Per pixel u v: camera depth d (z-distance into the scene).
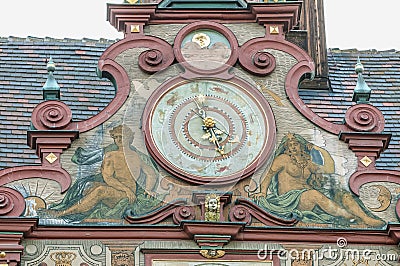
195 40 31.88
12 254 29.77
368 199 30.92
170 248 30.14
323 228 30.42
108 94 34.34
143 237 30.17
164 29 32.09
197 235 30.11
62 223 30.23
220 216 30.38
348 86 35.00
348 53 36.38
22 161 32.56
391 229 30.41
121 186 30.67
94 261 30.02
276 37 32.06
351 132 31.30
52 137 30.88
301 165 31.12
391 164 33.12
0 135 33.09
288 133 31.41
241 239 30.25
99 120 31.14
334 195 30.92
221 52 31.83
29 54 35.66
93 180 30.69
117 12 31.98
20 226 29.89
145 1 33.12
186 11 32.12
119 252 30.09
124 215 30.41
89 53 35.78
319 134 31.41
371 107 31.50
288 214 30.69
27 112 33.94
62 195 30.53
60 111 31.03
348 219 30.73
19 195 30.28
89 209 30.45
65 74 34.97
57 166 30.72
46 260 29.95
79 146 30.95
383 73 36.06
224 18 32.19
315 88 34.69
